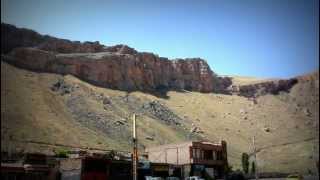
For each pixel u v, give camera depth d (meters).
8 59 130.62
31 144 75.62
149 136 114.25
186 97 177.50
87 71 150.75
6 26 142.62
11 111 90.75
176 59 196.75
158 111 146.50
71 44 162.25
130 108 138.25
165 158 72.25
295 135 141.12
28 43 148.50
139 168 57.22
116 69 159.25
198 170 68.00
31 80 123.50
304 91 195.38
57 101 116.69
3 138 73.06
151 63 181.25
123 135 108.06
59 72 142.00
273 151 118.12
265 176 80.31
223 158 73.75
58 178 49.19
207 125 147.88
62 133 90.44
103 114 119.81
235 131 146.50
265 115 171.50
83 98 126.94
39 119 93.56
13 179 43.75
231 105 181.00
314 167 96.00
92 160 50.41
